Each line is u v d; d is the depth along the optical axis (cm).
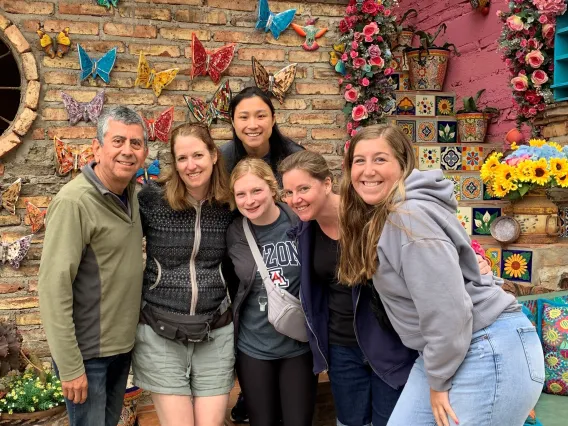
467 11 474
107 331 197
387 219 156
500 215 371
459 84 487
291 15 358
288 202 199
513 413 155
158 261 212
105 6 334
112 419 217
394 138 165
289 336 212
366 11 356
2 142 318
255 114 251
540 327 265
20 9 321
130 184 205
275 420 222
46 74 327
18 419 259
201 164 203
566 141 340
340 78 374
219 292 217
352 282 178
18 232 329
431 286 146
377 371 195
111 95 338
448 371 153
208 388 214
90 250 193
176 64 348
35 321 332
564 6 320
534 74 341
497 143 430
